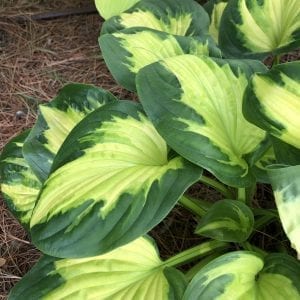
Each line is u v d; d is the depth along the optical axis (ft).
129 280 1.43
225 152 1.44
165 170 1.38
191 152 1.39
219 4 2.27
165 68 1.50
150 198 1.32
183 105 1.46
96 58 2.69
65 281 1.44
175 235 1.95
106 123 1.49
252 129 1.52
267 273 1.39
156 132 1.50
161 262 1.49
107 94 1.76
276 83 1.43
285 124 1.41
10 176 1.80
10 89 2.57
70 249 1.28
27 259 1.97
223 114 1.50
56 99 1.76
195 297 1.28
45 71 2.64
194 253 1.62
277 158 1.45
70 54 2.72
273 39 1.96
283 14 1.96
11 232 2.06
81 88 1.76
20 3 2.97
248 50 1.97
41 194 1.39
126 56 1.78
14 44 2.78
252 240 1.87
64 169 1.41
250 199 1.79
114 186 1.36
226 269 1.33
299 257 1.18
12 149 1.84
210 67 1.55
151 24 2.08
